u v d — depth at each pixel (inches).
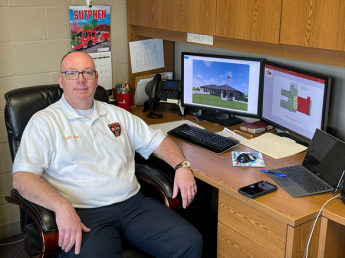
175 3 87.3
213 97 93.7
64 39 97.2
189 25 85.2
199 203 93.0
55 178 67.9
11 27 89.7
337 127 76.0
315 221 56.3
